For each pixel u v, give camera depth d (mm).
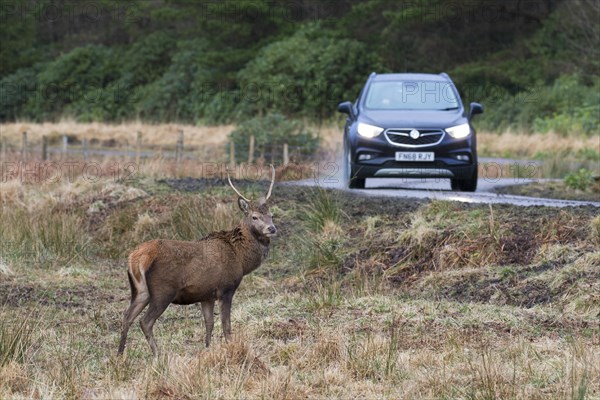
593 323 35500
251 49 168750
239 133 93062
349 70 152000
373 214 51000
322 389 27766
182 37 183375
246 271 33375
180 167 73062
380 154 56906
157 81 175375
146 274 31016
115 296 42844
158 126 146875
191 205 55219
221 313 32719
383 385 28188
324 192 53406
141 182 61719
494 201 52438
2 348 30984
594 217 45688
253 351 30266
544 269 41750
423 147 56812
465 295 40969
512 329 34594
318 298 39688
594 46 152625
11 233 52500
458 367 29391
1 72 194875
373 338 31734
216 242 32625
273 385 27266
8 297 41500
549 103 138000
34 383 28109
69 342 33500
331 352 30922
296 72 153750
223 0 172750
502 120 139000
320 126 141875
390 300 39000
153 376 28484
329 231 49750
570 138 111812
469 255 44438
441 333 34125
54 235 52094
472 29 163375
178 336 35031
